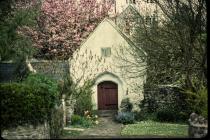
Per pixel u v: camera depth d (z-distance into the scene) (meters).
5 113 17.81
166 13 22.81
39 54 38.03
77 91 30.75
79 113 30.31
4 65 23.84
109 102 32.59
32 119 18.27
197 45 21.36
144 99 31.53
